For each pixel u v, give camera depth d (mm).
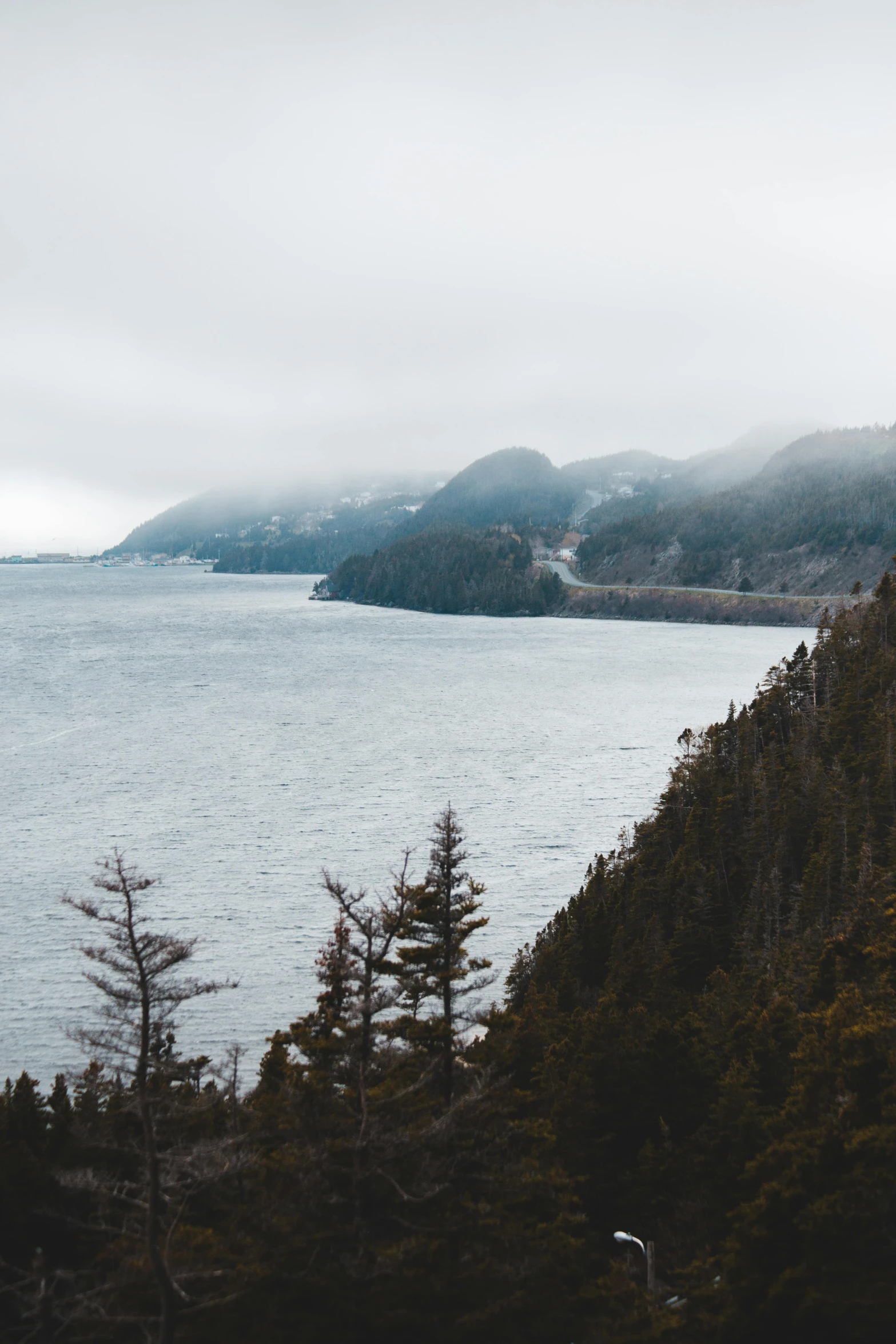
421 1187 31516
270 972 77750
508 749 159875
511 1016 38344
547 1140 39594
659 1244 39812
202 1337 29125
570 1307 33031
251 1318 29609
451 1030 35719
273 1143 38000
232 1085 40125
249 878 98250
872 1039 35781
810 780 95438
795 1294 28609
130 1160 42375
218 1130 41969
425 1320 29516
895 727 96938
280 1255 29984
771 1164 34219
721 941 80312
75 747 163750
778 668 141750
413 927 37750
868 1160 30688
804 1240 29250
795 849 90000
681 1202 40812
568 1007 69250
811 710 121375
